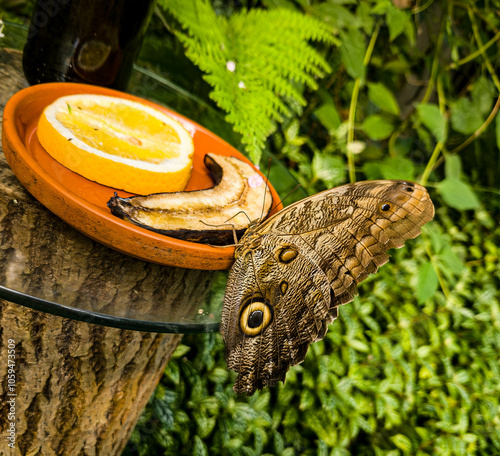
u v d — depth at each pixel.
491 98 0.65
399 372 0.63
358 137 0.71
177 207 0.28
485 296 0.73
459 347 0.68
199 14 0.36
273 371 0.29
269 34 0.38
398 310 0.66
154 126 0.32
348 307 0.62
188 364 0.50
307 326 0.29
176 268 0.29
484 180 0.81
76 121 0.29
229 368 0.28
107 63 0.33
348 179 0.66
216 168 0.32
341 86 0.64
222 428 0.50
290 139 0.59
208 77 0.34
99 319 0.24
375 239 0.28
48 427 0.31
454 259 0.58
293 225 0.28
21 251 0.26
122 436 0.37
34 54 0.31
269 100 0.35
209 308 0.28
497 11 0.61
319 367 0.56
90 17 0.30
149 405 0.47
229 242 0.28
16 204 0.27
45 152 0.28
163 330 0.25
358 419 0.57
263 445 0.53
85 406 0.32
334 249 0.28
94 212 0.24
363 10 0.50
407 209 0.28
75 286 0.25
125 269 0.27
